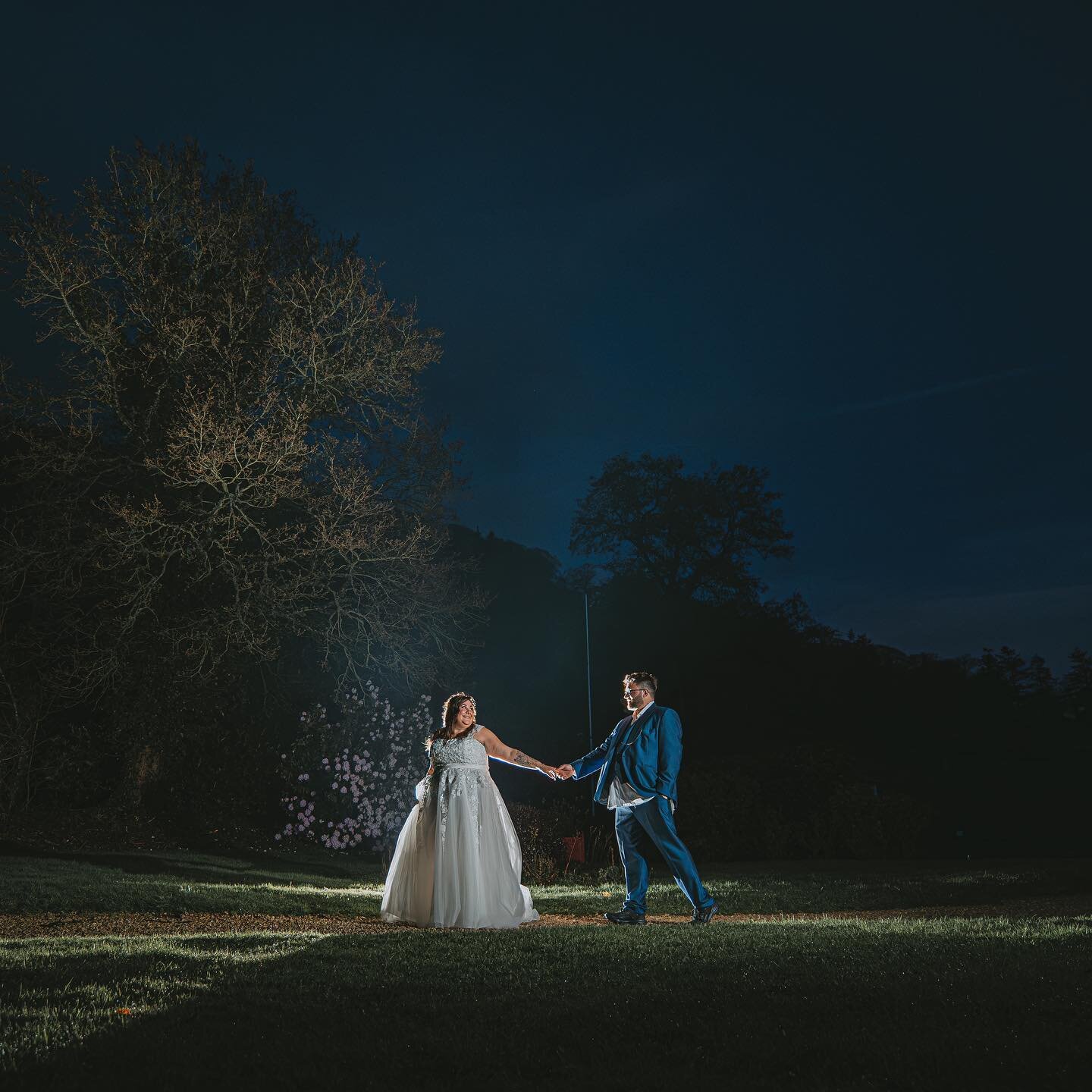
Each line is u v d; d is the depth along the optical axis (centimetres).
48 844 1514
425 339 1816
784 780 1986
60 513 1711
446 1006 472
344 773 1783
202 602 1750
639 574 5109
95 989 494
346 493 1688
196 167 1819
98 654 1719
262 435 1597
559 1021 445
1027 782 2425
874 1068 377
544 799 1998
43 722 1859
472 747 838
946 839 2138
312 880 1399
